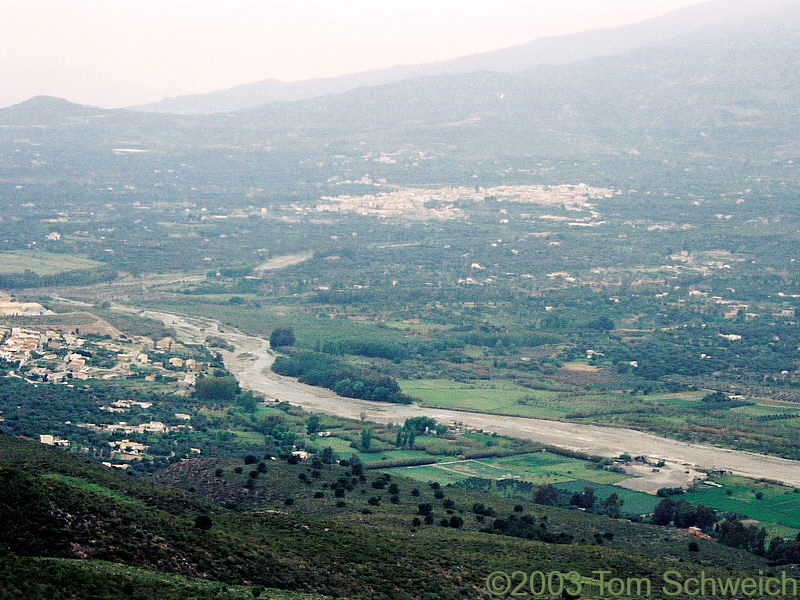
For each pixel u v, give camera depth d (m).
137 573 163.62
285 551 196.38
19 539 166.38
